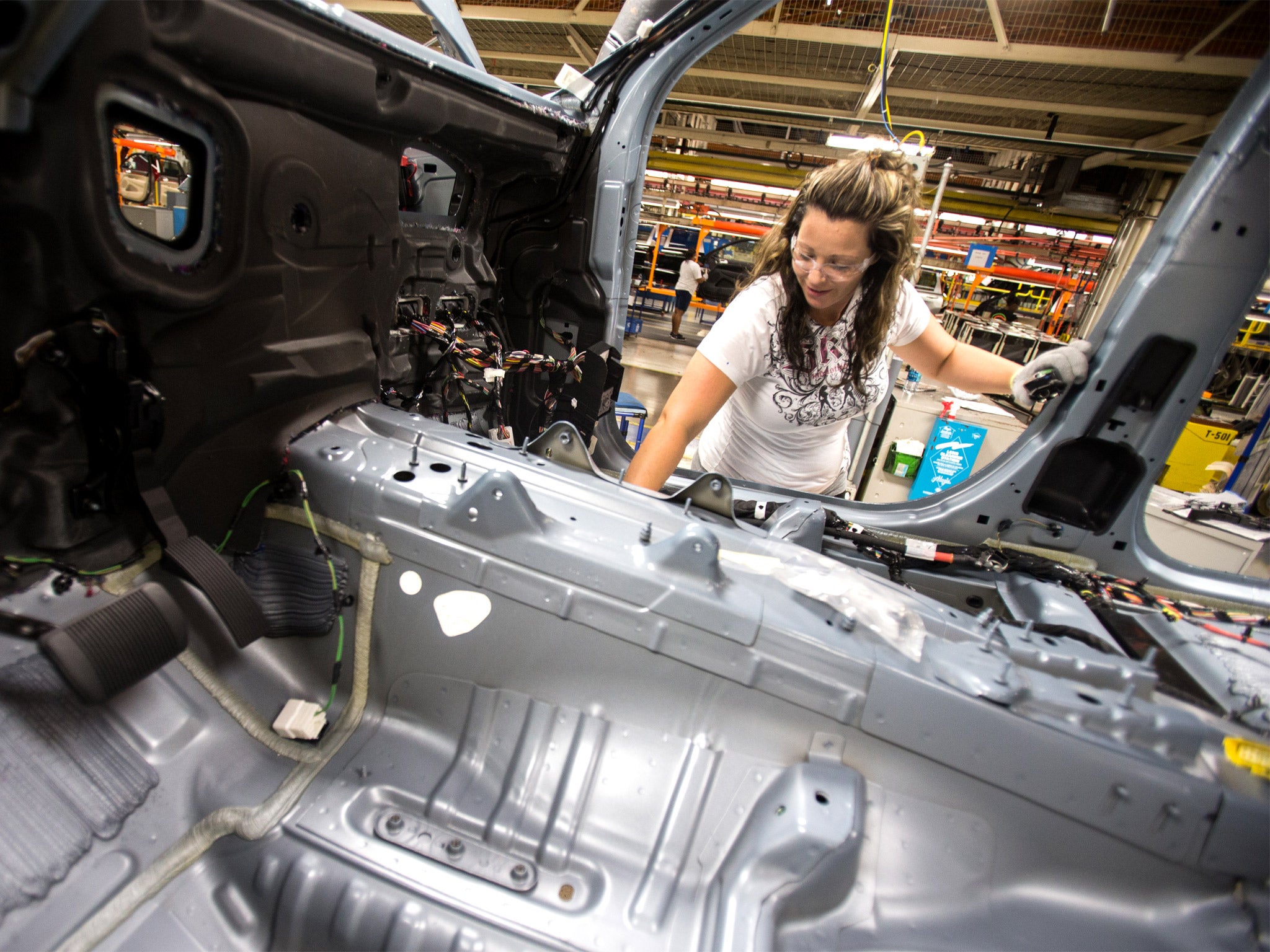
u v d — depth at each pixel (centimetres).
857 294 144
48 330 77
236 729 98
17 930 68
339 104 104
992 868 92
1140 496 145
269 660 108
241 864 86
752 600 95
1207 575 150
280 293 103
